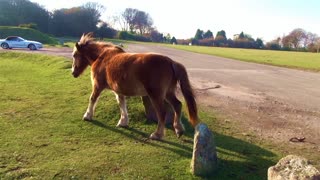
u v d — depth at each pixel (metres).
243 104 6.77
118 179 3.31
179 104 4.24
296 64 17.53
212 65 15.22
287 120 5.73
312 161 3.93
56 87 7.02
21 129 4.49
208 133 3.47
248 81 10.28
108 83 4.55
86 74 8.12
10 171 3.36
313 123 5.61
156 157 3.80
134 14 67.12
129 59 4.21
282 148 4.33
